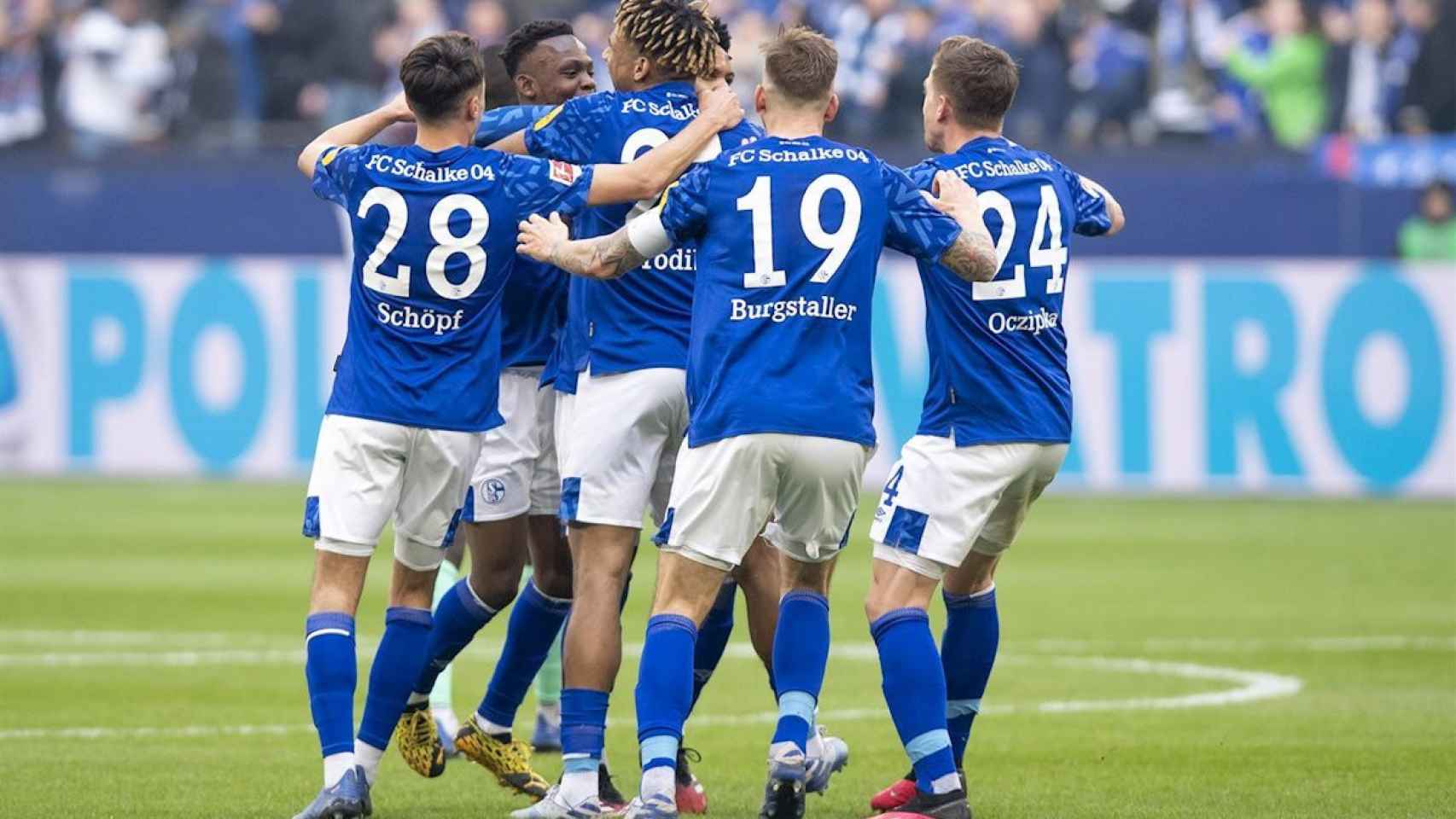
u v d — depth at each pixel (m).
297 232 65.75
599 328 22.09
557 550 23.53
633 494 21.94
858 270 20.28
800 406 19.95
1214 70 70.94
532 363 24.06
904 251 20.73
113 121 72.50
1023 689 31.98
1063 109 70.06
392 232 20.95
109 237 66.50
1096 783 24.05
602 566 21.83
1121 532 55.25
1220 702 30.61
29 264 64.69
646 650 20.25
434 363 21.19
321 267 63.59
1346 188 64.50
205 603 41.84
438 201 20.94
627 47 22.53
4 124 72.12
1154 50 71.12
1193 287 61.78
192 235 66.12
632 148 22.19
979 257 20.16
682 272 22.09
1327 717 29.17
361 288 21.25
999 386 20.69
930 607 42.97
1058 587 45.00
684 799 22.53
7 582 44.91
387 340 21.14
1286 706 30.25
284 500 61.44
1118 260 64.81
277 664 34.34
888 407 61.91
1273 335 61.69
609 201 21.28
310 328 63.59
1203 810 22.19
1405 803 22.52
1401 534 54.53
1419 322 61.38
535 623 23.33
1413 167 64.25
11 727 28.06
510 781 23.23
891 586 20.86
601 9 73.62
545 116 22.62
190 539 52.31
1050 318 21.06
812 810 22.55
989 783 24.09
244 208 66.00
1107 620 40.03
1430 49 70.31
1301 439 61.84
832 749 22.66
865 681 32.88
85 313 64.50
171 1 74.00
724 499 20.09
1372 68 70.75
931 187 21.09
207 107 71.88
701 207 20.28
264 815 21.78
